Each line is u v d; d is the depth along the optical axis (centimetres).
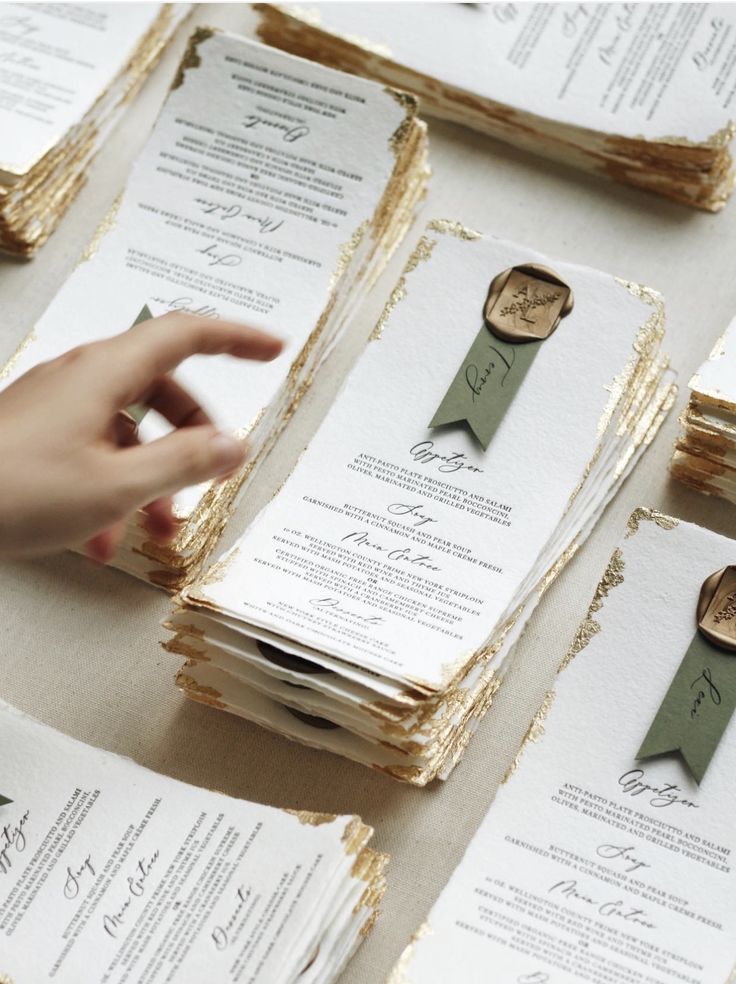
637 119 95
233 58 94
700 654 81
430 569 83
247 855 79
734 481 88
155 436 87
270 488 91
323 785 85
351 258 92
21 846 80
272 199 92
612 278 88
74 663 88
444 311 88
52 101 97
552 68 97
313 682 80
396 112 92
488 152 99
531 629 88
